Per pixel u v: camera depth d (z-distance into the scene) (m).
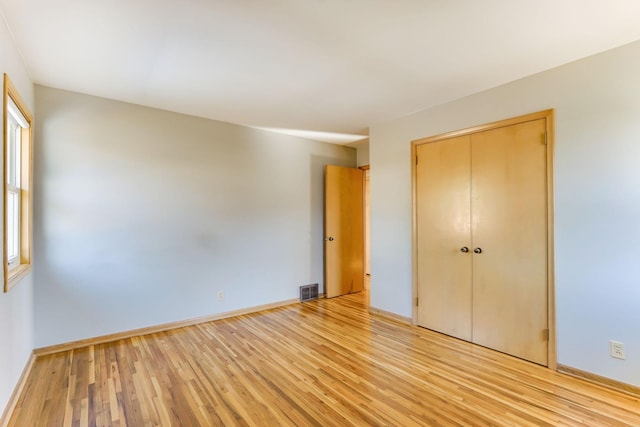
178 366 2.54
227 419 1.88
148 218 3.29
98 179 3.01
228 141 3.87
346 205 5.02
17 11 1.73
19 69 2.20
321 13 1.77
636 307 2.12
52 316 2.78
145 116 3.28
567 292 2.42
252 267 4.08
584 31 1.98
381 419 1.88
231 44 2.10
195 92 2.93
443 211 3.26
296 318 3.79
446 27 1.92
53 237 2.79
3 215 1.82
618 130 2.19
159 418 1.89
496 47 2.17
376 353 2.79
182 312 3.50
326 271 4.75
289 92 2.95
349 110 3.44
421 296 3.46
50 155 2.78
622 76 2.17
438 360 2.66
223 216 3.82
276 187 4.33
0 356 1.75
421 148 3.46
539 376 2.39
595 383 2.28
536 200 2.60
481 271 2.96
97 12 1.75
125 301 3.15
